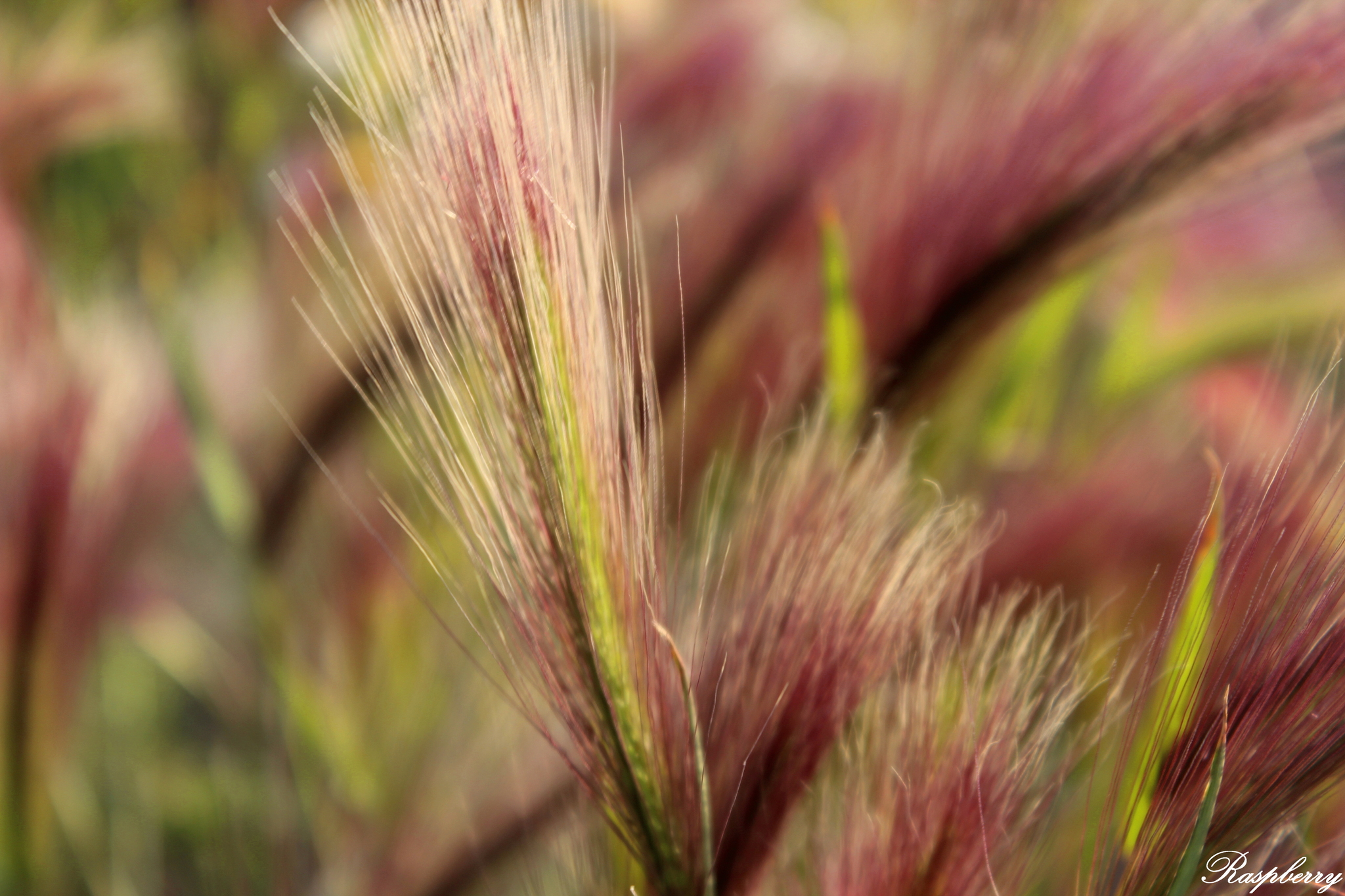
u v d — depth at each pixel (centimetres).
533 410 42
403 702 59
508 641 44
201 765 68
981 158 52
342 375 55
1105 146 51
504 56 42
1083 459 58
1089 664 46
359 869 56
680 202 58
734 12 74
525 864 52
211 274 83
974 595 47
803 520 46
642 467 43
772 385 53
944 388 54
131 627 64
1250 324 64
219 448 56
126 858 62
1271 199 66
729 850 45
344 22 43
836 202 54
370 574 61
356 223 62
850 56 70
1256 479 44
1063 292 64
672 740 44
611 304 43
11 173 76
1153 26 51
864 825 46
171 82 85
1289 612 43
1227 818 43
